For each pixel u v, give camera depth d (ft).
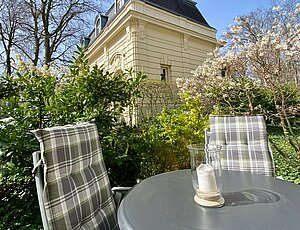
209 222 3.15
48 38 34.83
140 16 24.35
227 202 3.83
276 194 4.13
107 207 4.76
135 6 24.32
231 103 14.84
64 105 8.32
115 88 9.52
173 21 27.48
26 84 8.07
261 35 11.59
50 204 3.61
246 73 12.63
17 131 7.32
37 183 3.64
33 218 7.41
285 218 3.21
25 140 7.08
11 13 33.86
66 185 3.95
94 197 4.48
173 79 26.76
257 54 10.88
